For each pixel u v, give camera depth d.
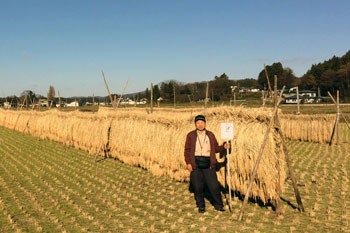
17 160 14.55
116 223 6.57
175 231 6.09
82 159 14.91
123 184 10.12
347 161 13.26
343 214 6.85
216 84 67.25
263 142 6.84
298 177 10.48
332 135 18.64
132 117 13.73
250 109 8.05
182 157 9.80
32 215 7.08
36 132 24.84
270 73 111.75
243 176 7.61
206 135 7.29
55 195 8.74
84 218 6.88
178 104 55.16
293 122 21.94
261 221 6.57
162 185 9.93
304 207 7.43
